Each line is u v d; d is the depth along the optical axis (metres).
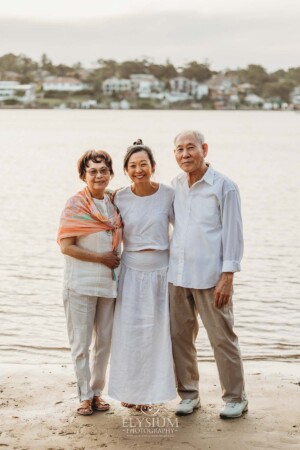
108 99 190.62
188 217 4.76
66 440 4.48
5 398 5.24
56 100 189.62
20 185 24.27
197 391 5.02
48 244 13.55
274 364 6.65
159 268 4.87
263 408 5.06
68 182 25.39
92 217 4.79
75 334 4.89
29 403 5.14
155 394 4.80
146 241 4.83
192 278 4.73
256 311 8.99
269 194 22.05
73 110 183.75
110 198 4.95
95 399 5.02
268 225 16.03
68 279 4.87
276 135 68.94
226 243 4.68
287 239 14.28
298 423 4.78
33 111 172.75
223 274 4.68
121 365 4.85
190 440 4.50
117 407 5.08
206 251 4.72
